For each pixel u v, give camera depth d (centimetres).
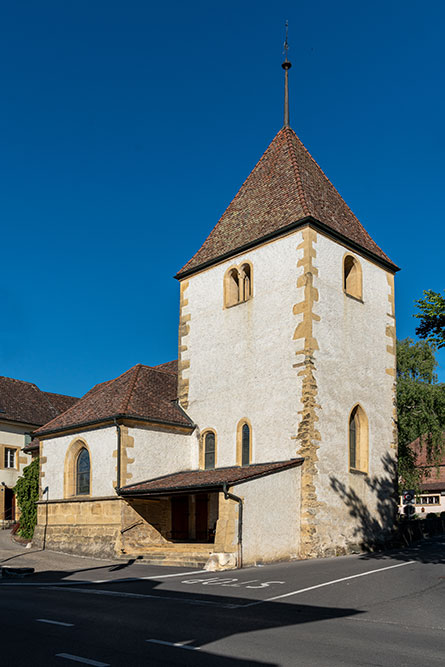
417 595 1348
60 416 2891
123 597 1420
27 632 1001
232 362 2580
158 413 2597
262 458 2372
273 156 2872
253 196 2812
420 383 3981
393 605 1246
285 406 2328
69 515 2598
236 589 1497
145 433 2523
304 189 2588
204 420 2642
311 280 2358
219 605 1273
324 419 2294
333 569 1789
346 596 1356
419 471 4262
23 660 818
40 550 2638
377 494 2469
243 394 2502
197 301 2803
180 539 2512
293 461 2223
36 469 3278
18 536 3216
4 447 4222
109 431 2498
